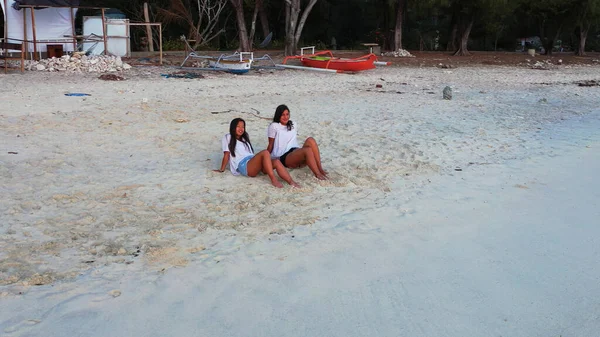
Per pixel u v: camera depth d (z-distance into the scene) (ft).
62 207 20.15
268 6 117.19
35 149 28.40
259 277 15.08
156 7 103.09
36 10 72.64
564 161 29.19
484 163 28.48
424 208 21.22
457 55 109.81
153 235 17.70
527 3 113.29
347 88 59.62
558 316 13.33
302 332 12.45
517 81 72.79
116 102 44.01
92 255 16.11
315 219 19.63
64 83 54.75
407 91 58.44
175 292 14.12
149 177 24.29
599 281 15.25
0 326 12.25
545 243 17.99
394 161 28.17
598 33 162.30
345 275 15.33
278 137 25.59
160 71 68.95
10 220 18.61
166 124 36.14
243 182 23.89
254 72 73.77
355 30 135.23
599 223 19.97
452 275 15.46
